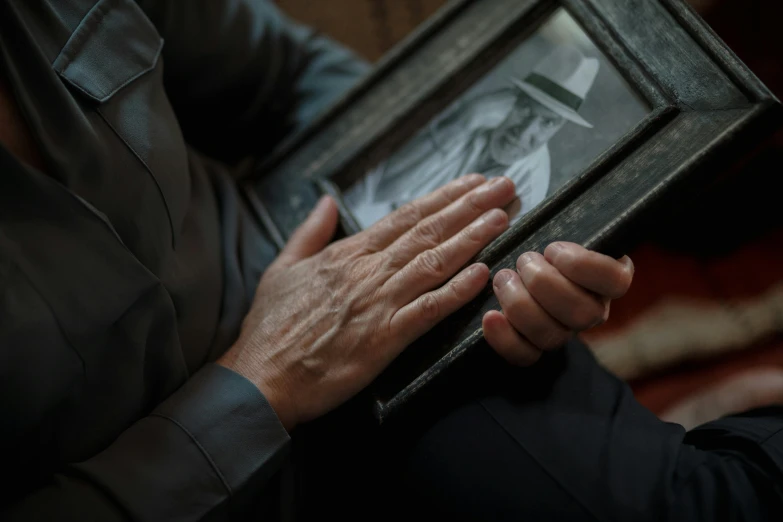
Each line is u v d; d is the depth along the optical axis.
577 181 0.53
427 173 0.62
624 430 0.52
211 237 0.60
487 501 0.52
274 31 0.73
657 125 0.52
